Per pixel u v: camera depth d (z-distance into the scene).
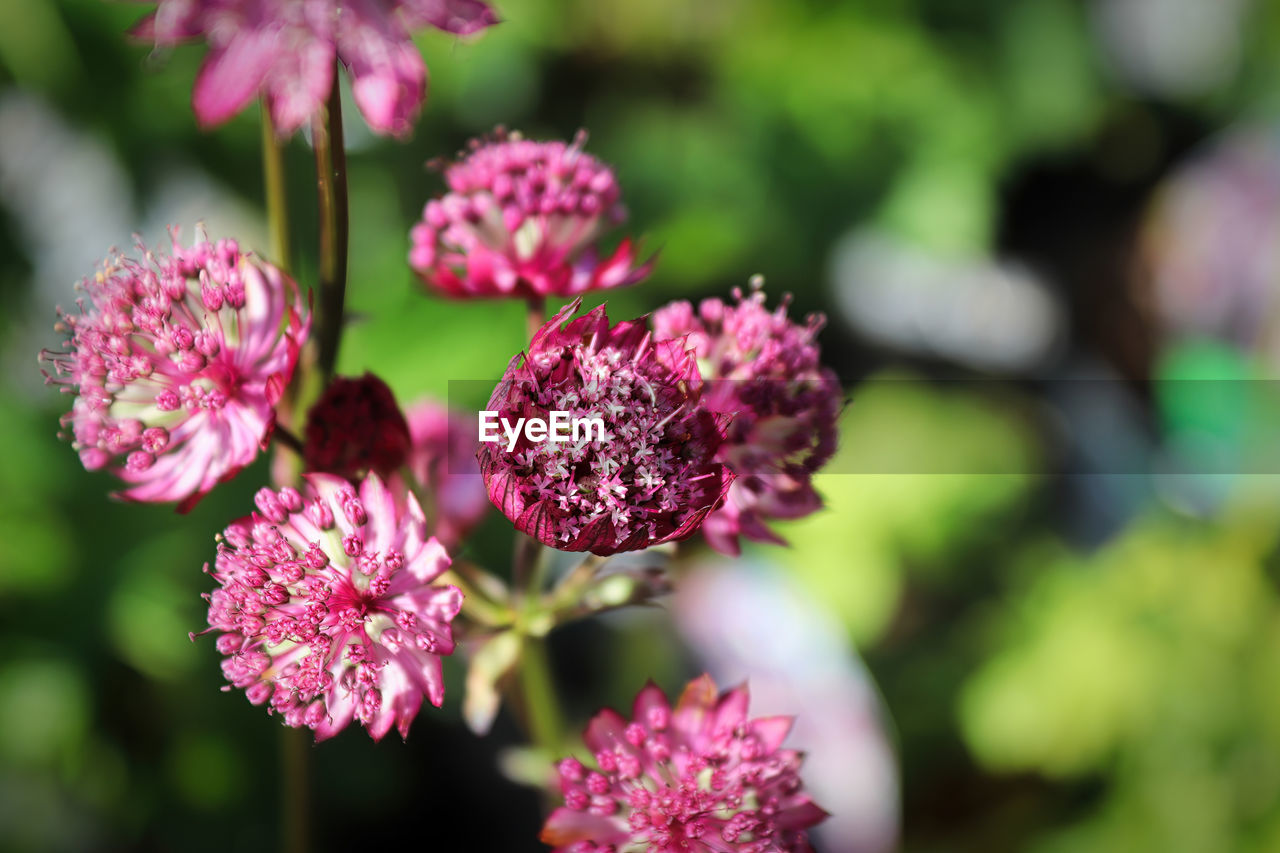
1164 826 0.39
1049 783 0.41
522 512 0.17
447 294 0.21
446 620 0.18
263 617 0.18
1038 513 0.49
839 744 0.31
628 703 0.31
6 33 0.36
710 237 0.45
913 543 0.45
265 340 0.19
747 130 0.50
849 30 0.51
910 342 0.54
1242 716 0.40
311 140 0.19
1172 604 0.42
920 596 0.46
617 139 0.49
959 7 0.53
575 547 0.17
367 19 0.17
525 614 0.21
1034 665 0.42
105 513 0.35
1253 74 0.54
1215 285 0.46
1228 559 0.42
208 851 0.33
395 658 0.18
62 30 0.37
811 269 0.51
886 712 0.41
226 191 0.41
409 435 0.19
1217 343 0.45
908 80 0.51
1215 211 0.47
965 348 0.53
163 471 0.19
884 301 0.54
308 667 0.18
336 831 0.34
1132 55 0.55
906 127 0.51
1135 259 0.52
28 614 0.33
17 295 0.38
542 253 0.21
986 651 0.43
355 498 0.18
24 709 0.33
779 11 0.51
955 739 0.42
